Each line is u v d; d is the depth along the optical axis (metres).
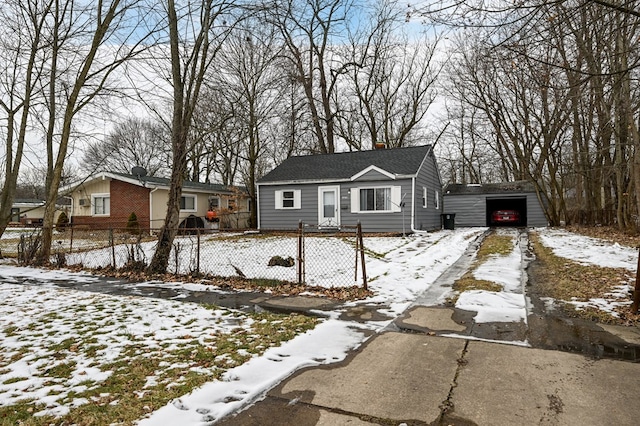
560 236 14.95
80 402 3.18
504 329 4.82
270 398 3.21
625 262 8.52
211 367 3.83
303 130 26.02
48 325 5.27
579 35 7.59
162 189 20.73
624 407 2.96
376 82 27.45
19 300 6.78
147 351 4.29
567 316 5.25
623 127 15.13
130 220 19.19
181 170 9.50
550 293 6.44
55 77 12.62
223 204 24.64
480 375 3.56
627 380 3.40
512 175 35.66
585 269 7.96
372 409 3.01
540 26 4.92
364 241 14.24
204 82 10.57
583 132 19.58
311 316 5.61
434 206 20.67
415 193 16.56
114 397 3.26
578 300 5.95
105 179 21.03
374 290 7.05
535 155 23.97
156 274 9.09
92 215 21.47
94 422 2.87
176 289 7.64
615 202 18.64
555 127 19.31
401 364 3.85
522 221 25.83
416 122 27.80
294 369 3.77
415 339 4.56
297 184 18.44
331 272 8.77
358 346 4.38
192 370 3.76
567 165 20.31
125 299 6.79
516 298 6.19
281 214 18.83
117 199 20.86
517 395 3.18
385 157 18.72
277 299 6.67
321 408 3.04
